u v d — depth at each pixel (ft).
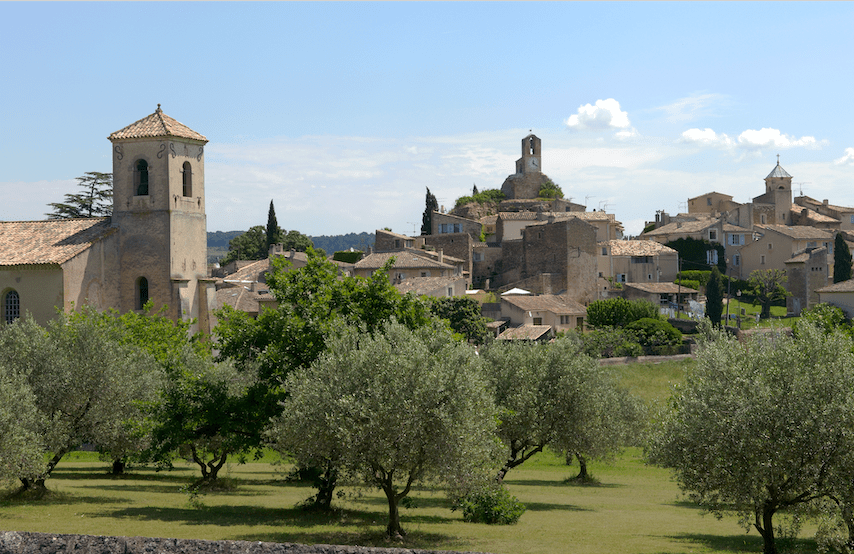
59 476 145.59
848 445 76.23
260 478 156.04
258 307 287.48
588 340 294.05
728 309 365.20
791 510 83.56
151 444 114.21
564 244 411.13
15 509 99.76
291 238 536.42
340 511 108.58
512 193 599.16
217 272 433.89
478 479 88.53
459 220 499.10
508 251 450.30
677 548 90.74
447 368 87.51
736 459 79.25
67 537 51.96
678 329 328.90
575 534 99.09
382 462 85.46
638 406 170.09
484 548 86.43
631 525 109.40
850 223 540.52
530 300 357.82
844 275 389.19
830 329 164.14
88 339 119.34
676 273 444.55
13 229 203.10
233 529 91.71
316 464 91.30
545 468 196.03
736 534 103.71
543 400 128.16
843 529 81.66
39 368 114.11
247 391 113.50
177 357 141.69
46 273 183.93
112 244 197.26
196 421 113.19
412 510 117.80
